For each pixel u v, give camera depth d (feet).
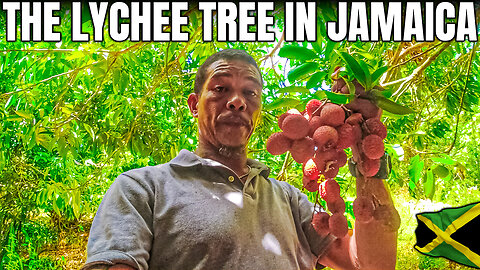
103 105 11.02
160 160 10.84
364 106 3.51
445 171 5.68
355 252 4.53
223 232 3.99
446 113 11.44
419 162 5.67
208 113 4.61
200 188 4.25
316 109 3.75
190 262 3.92
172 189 4.25
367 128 3.48
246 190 4.43
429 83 10.81
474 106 15.71
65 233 26.99
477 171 19.30
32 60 8.97
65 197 11.74
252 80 4.70
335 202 3.76
